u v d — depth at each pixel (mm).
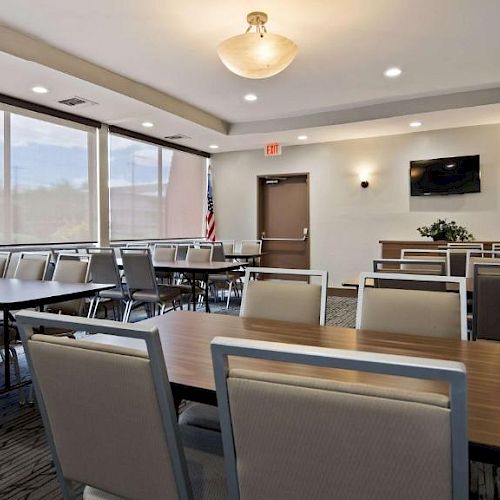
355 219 7000
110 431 905
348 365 623
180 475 866
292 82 4660
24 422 2348
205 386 1061
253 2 2982
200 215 8047
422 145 6469
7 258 3818
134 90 4672
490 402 967
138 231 6652
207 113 5977
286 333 1604
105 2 3004
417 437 607
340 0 2969
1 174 4812
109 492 968
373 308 1816
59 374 919
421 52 3859
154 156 6949
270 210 7836
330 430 659
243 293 2059
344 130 6258
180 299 4965
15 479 1813
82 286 2732
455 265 3807
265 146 7293
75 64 3996
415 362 590
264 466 736
